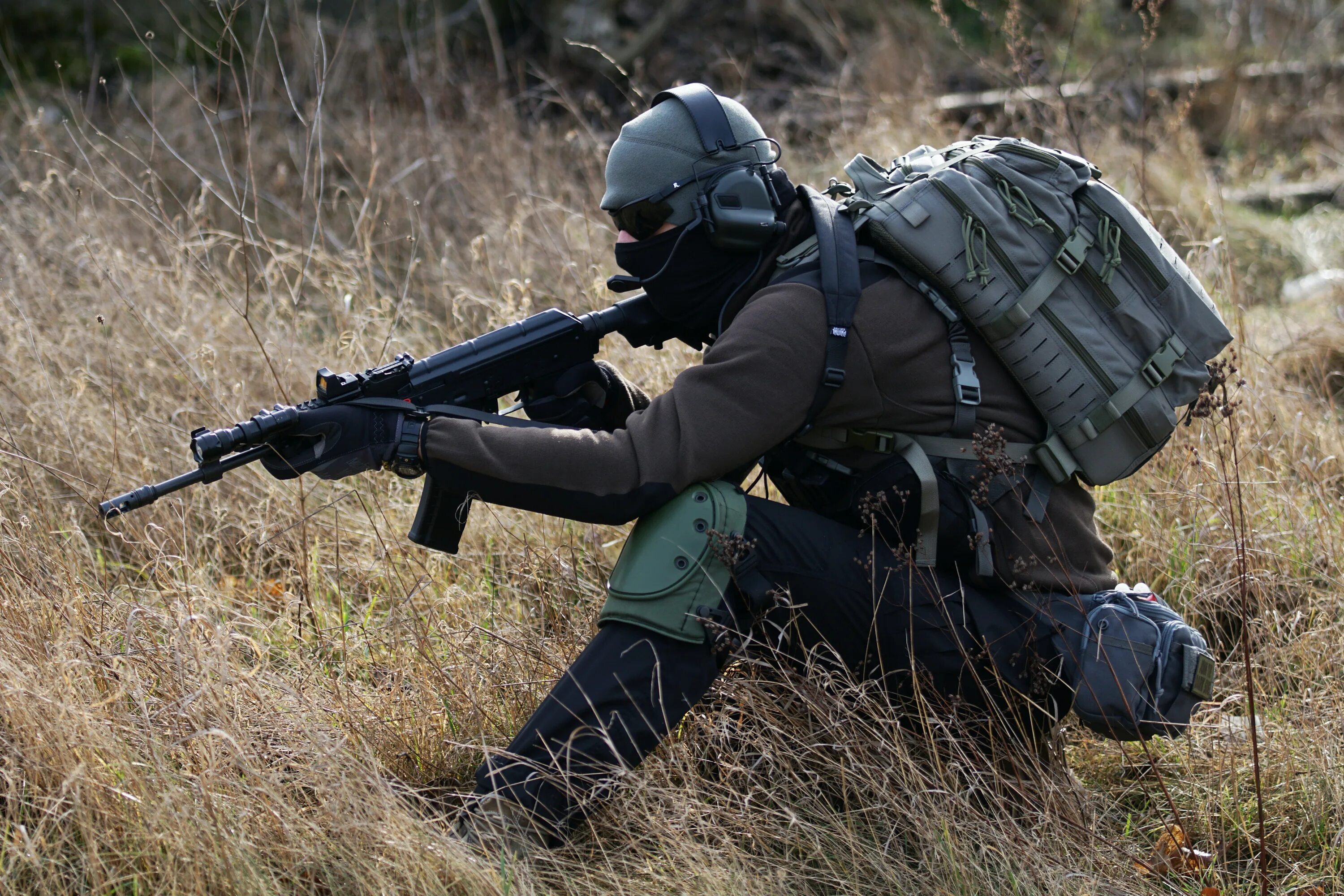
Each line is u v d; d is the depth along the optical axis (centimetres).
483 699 638
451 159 1316
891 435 555
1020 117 1627
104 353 932
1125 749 631
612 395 630
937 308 554
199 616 586
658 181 558
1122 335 559
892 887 532
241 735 545
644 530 544
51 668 552
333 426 533
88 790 500
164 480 831
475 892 488
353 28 1880
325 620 732
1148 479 852
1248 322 1148
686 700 546
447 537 591
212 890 482
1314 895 552
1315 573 764
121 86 1766
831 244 552
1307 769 603
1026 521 566
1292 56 2228
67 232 1071
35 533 703
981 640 567
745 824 545
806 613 564
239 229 1290
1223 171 1769
